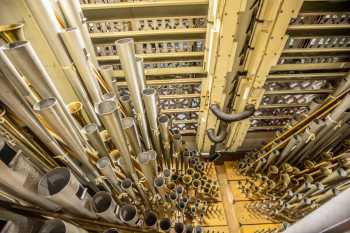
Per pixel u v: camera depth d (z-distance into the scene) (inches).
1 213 48.4
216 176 230.4
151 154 98.5
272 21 115.8
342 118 126.3
